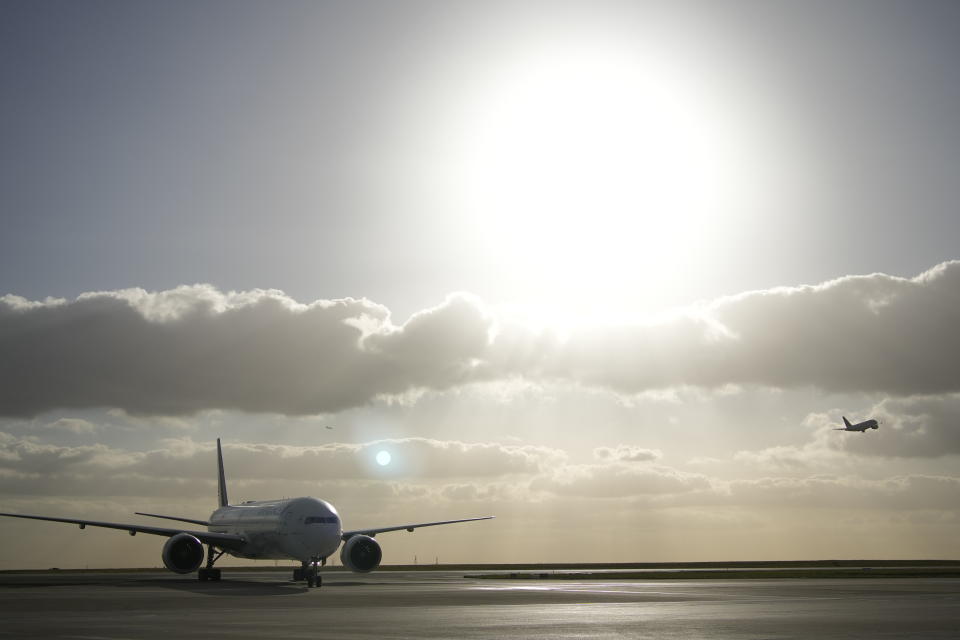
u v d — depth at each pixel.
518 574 127.69
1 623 43.00
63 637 36.12
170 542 91.00
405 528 102.75
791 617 44.25
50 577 144.50
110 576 150.25
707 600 58.47
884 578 103.12
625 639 34.62
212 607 53.84
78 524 91.81
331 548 85.62
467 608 51.84
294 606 54.38
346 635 36.50
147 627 40.56
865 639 33.91
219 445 129.50
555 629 38.78
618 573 131.75
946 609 49.31
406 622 42.56
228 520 102.50
